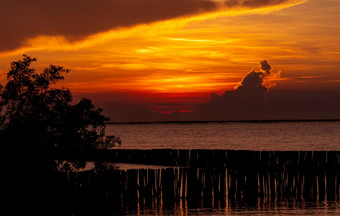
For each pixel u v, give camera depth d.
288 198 40.97
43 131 32.22
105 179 34.38
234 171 40.72
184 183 38.59
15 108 32.44
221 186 40.53
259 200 40.31
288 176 41.66
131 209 35.53
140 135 194.62
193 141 138.75
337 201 39.25
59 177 32.72
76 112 32.88
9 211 31.41
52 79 33.56
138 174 36.25
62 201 32.66
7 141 31.47
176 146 118.25
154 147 115.31
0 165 31.52
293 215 34.00
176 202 38.06
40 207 32.03
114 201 34.69
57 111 32.53
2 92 32.56
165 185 37.53
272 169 44.34
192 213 34.94
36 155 31.88
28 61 33.22
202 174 39.53
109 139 34.34
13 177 31.61
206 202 39.19
